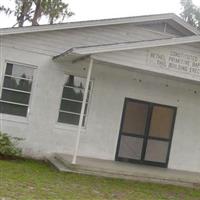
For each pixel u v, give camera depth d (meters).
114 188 11.65
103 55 12.80
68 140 14.98
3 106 14.53
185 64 13.40
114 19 15.11
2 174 11.11
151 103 15.81
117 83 15.41
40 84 14.77
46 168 13.21
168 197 11.57
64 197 9.62
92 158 14.98
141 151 15.73
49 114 14.84
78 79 15.14
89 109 15.17
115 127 15.41
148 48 13.07
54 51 14.88
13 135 14.52
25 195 9.20
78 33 15.10
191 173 15.52
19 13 24.00
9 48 14.46
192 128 16.36
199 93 16.36
